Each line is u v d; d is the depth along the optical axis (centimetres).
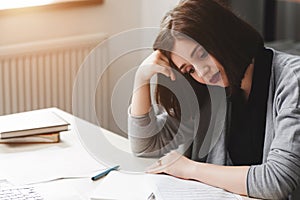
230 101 206
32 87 362
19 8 358
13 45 352
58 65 366
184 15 191
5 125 235
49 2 367
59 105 372
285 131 193
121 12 395
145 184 188
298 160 190
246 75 206
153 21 390
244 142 211
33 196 181
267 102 206
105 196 179
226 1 199
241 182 189
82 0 376
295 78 199
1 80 351
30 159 215
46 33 371
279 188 187
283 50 396
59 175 199
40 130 229
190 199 178
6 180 196
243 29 199
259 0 416
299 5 423
